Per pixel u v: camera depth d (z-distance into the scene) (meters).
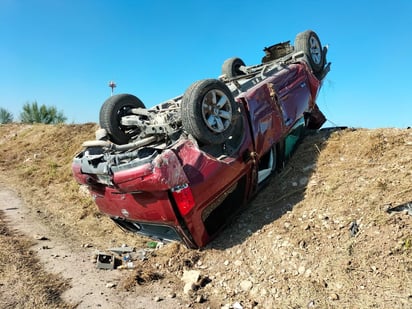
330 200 4.26
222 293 3.67
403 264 3.11
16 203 7.59
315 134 6.09
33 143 13.12
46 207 7.25
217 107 4.11
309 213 4.21
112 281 4.12
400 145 4.86
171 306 3.55
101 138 4.83
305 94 5.86
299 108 5.62
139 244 5.26
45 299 3.72
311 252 3.67
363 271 3.22
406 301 2.83
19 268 4.39
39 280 4.12
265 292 3.47
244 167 4.41
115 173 3.84
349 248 3.48
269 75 5.51
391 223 3.50
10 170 10.85
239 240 4.30
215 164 4.06
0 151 13.38
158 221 4.02
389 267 3.15
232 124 4.30
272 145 4.93
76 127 13.12
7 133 16.12
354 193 4.18
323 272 3.39
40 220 6.48
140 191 3.84
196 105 3.88
